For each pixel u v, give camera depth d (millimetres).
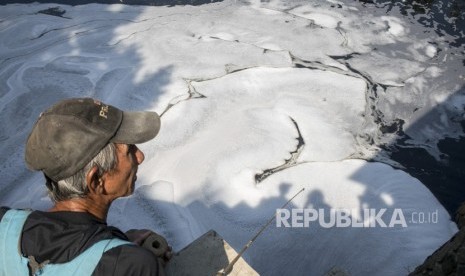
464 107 5184
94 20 6281
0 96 5000
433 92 5359
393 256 3715
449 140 4801
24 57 5559
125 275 935
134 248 965
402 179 4359
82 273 922
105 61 5547
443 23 6508
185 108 4945
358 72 5609
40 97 5008
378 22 6512
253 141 4609
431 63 5801
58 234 967
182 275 1694
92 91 5117
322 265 3643
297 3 6898
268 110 5008
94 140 982
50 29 6062
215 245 1803
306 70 5574
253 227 3879
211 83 5289
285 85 5332
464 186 4328
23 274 950
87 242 956
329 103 5145
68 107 994
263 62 5648
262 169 4344
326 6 6855
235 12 6613
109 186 1066
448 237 3863
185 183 4211
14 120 4754
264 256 3678
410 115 5078
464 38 6238
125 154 1065
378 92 5324
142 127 1061
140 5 6664
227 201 4074
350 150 4621
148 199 4055
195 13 6539
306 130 4789
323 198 4137
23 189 4102
